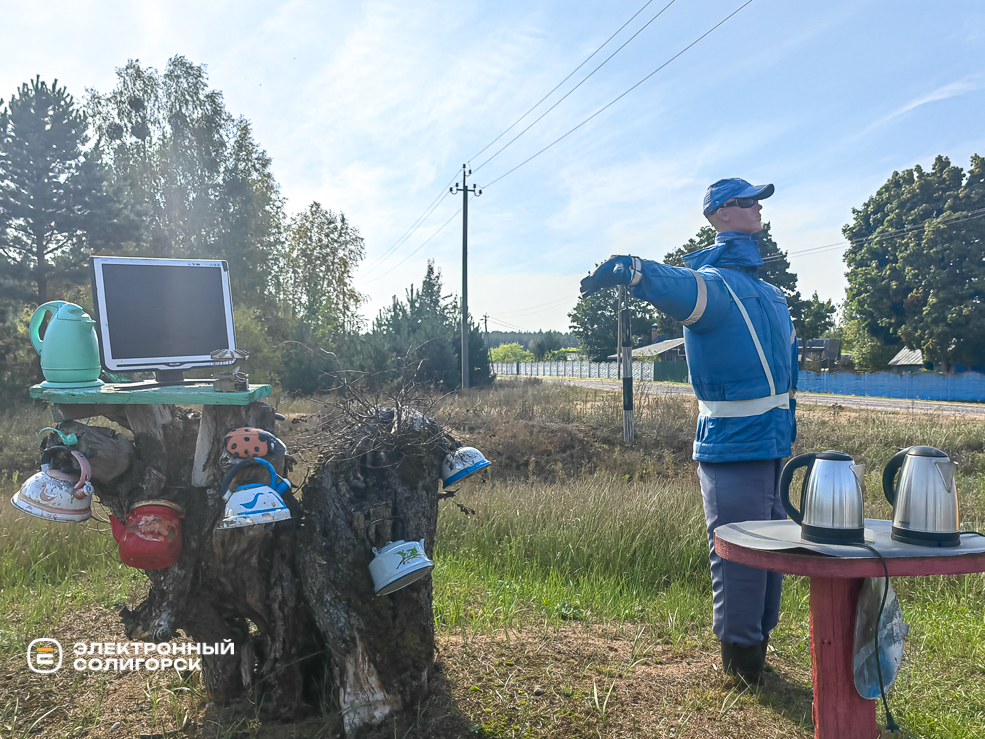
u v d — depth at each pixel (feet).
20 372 65.05
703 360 11.28
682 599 15.67
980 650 12.51
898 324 129.49
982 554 7.29
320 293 120.78
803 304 168.76
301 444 10.05
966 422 55.67
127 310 8.85
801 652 12.85
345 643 8.91
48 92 68.23
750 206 12.00
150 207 92.79
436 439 10.21
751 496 11.08
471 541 19.72
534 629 13.46
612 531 19.44
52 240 69.36
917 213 125.80
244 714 9.68
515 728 9.34
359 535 9.27
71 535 18.40
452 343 86.43
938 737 9.53
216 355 8.68
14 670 11.30
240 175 101.86
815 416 61.77
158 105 100.17
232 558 8.82
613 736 9.23
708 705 10.26
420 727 9.16
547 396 62.18
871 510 23.39
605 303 215.31
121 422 9.22
